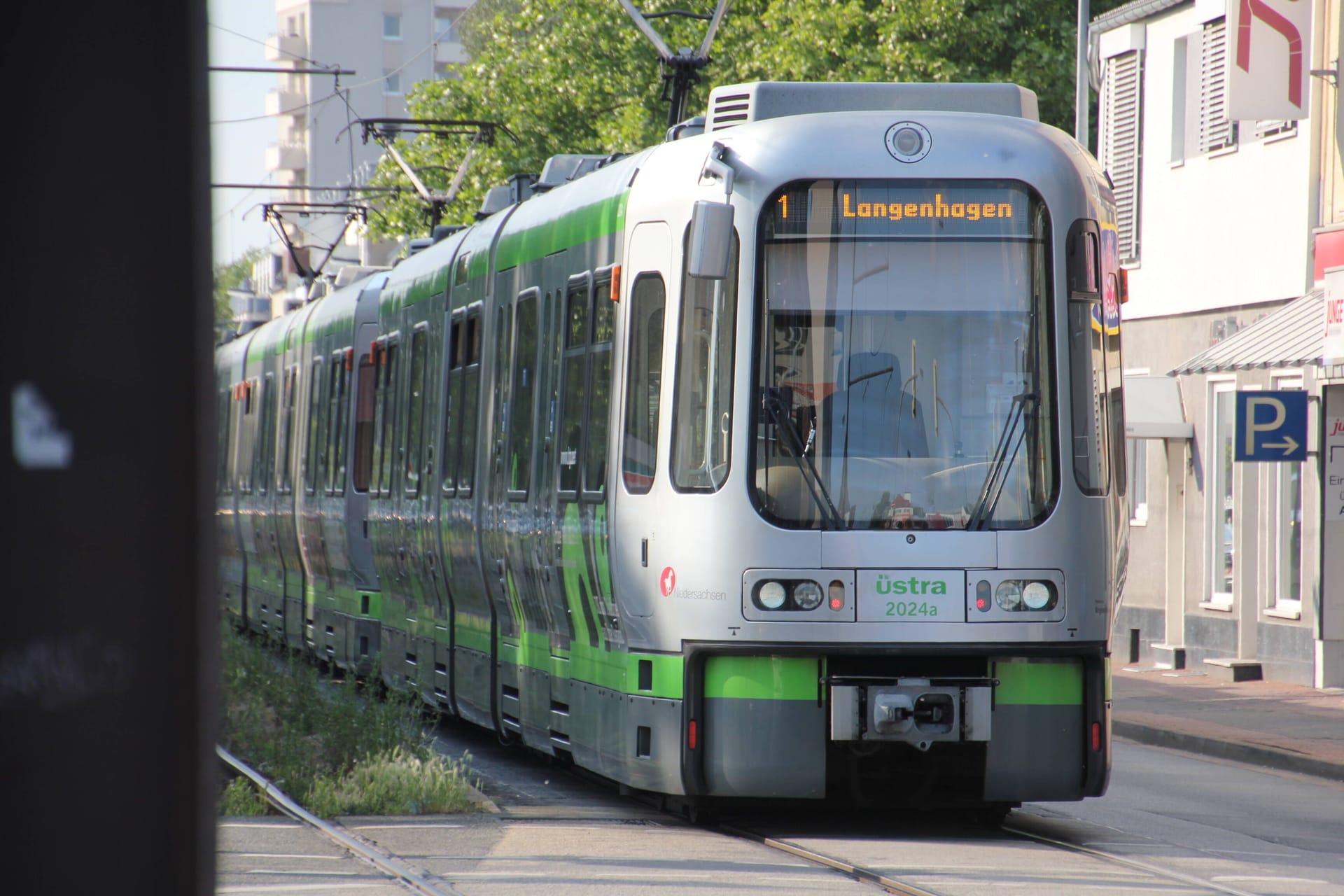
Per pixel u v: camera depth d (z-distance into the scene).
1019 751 26.03
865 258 26.62
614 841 26.20
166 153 5.39
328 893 21.55
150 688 5.31
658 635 27.14
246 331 87.25
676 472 27.11
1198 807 35.09
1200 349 72.69
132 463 5.32
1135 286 77.75
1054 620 26.16
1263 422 55.97
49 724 5.24
